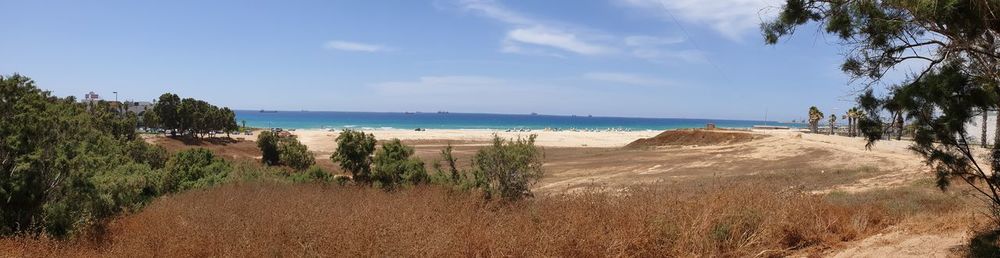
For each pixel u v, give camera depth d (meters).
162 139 78.69
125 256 8.41
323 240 7.18
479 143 82.88
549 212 8.45
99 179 13.24
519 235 7.22
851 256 7.83
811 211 9.45
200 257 7.97
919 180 20.23
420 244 6.61
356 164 23.36
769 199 9.16
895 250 8.04
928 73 6.79
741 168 35.03
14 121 11.85
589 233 7.25
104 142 14.98
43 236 10.09
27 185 11.56
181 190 19.70
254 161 45.81
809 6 7.12
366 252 6.62
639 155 51.25
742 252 7.65
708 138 61.38
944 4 5.76
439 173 20.09
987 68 6.20
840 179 24.39
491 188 16.14
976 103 6.37
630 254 7.24
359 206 10.05
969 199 12.82
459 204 10.68
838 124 148.38
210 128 90.88
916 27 6.49
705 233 7.67
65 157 12.06
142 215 12.03
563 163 46.28
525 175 16.55
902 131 7.65
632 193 9.62
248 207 11.29
